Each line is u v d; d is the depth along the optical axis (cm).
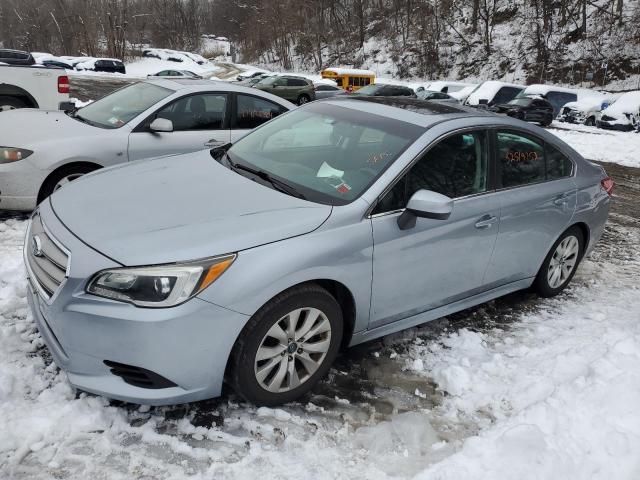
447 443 272
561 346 368
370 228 299
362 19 6875
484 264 372
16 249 451
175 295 241
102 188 318
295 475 242
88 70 5081
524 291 464
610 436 268
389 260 309
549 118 2508
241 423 271
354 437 271
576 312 430
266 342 274
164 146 570
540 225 403
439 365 338
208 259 249
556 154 427
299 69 7569
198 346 249
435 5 6412
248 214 282
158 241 253
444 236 334
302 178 330
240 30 10219
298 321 285
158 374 247
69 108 663
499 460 248
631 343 358
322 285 296
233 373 267
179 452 249
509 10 5984
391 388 314
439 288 349
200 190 311
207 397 265
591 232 461
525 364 344
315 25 7538
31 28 7550
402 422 285
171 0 10662
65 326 248
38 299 269
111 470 235
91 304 242
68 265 249
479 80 5588
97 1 7406
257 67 8231
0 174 488
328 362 300
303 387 293
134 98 606
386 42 6656
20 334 324
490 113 402
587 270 526
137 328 238
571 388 307
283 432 269
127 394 251
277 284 262
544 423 277
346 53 6994
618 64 4959
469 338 371
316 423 279
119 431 256
